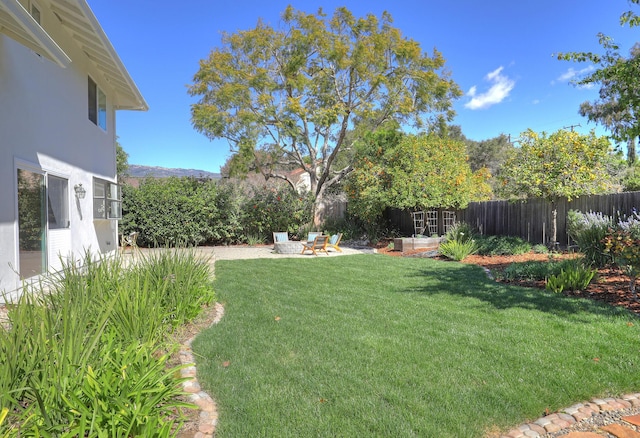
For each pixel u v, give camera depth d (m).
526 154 10.99
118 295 3.66
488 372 3.34
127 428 2.10
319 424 2.59
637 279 6.48
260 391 3.04
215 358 3.70
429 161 14.27
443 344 3.99
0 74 5.38
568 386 3.08
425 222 15.17
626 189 13.88
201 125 17.22
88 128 8.94
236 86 16.56
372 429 2.54
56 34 7.15
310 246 13.10
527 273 7.36
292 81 17.39
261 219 17.39
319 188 19.66
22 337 2.54
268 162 21.12
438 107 18.53
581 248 8.23
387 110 17.78
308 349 3.89
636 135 5.30
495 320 4.77
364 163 15.55
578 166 10.27
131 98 11.23
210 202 16.20
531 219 12.25
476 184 15.73
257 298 6.09
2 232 5.38
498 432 2.54
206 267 6.43
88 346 2.67
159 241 15.43
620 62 5.30
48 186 6.94
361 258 11.27
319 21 17.08
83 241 8.55
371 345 3.98
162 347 3.79
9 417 2.21
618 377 3.22
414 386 3.10
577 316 4.82
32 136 6.28
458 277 7.79
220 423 2.62
